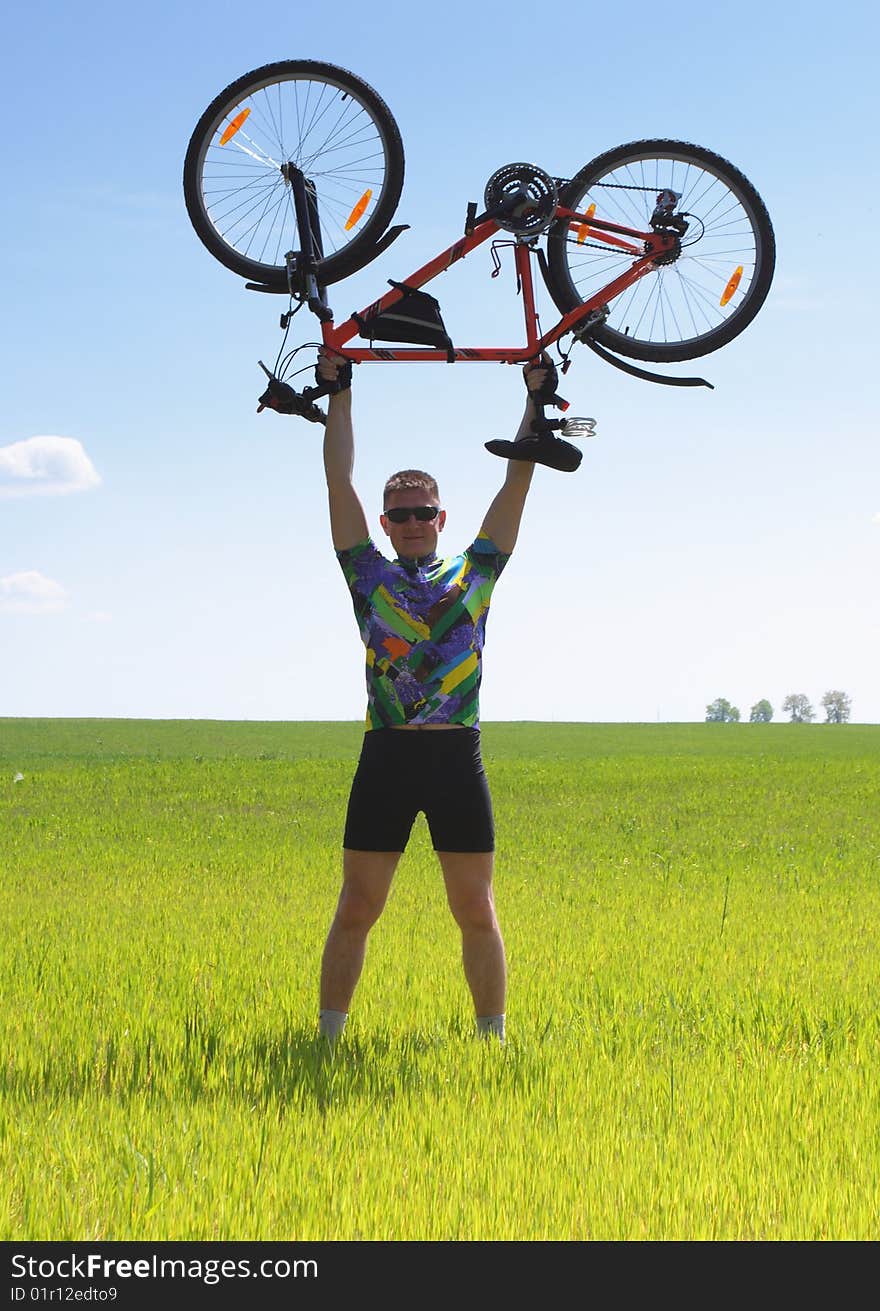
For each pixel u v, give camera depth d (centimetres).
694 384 670
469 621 598
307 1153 413
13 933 964
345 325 641
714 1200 383
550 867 1501
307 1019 644
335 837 1848
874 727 6850
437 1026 636
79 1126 446
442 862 604
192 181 660
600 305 660
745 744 4900
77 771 2745
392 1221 362
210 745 4153
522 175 652
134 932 970
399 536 609
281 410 638
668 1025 645
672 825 2027
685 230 675
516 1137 438
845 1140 444
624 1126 459
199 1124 448
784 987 746
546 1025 629
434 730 589
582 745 4738
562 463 605
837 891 1334
